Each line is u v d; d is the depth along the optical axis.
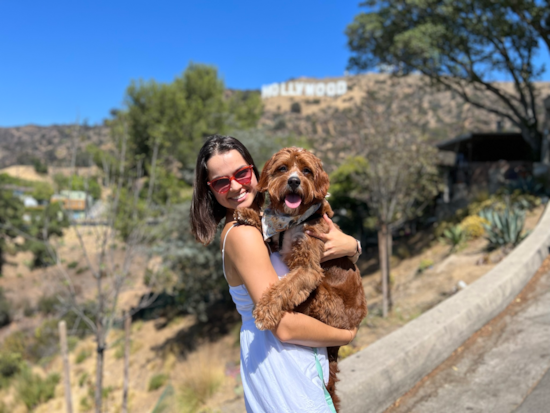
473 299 4.82
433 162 12.62
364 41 18.75
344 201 21.78
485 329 4.75
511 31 16.27
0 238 37.59
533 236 7.38
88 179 8.99
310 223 1.97
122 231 9.58
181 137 25.17
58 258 8.91
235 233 1.83
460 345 4.41
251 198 2.15
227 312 19.86
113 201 8.94
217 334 17.95
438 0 16.70
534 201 14.52
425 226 22.58
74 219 8.53
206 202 2.18
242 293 1.93
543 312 4.96
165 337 19.47
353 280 2.13
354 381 3.23
